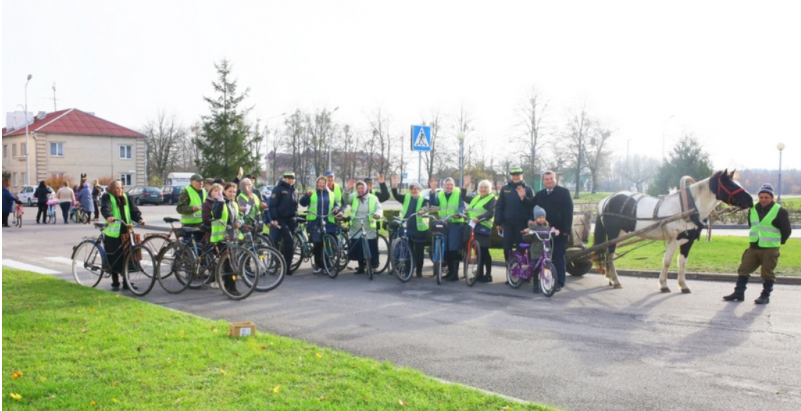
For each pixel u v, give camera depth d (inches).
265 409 167.3
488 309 333.7
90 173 2214.6
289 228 469.1
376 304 348.5
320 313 323.3
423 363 230.5
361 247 467.2
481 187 428.1
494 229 440.8
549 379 211.6
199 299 366.3
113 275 396.2
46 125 2137.1
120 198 397.4
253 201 481.7
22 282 387.2
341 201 510.9
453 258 436.8
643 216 401.1
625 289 399.2
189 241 386.6
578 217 449.1
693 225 378.9
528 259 393.4
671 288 402.3
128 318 281.9
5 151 2290.8
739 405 187.0
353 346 255.0
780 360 234.1
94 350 225.6
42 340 240.2
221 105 1100.5
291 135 2351.1
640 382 208.4
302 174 2375.7
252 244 384.8
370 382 193.0
